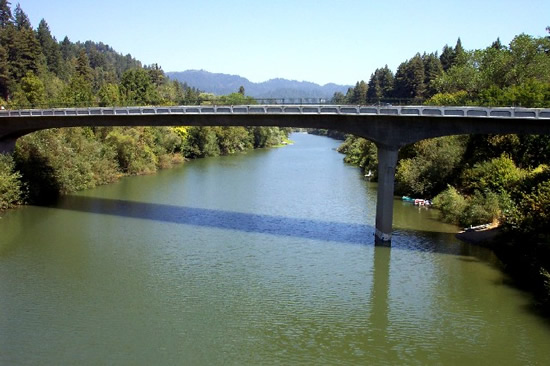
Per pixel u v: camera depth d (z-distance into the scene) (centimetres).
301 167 9325
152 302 2788
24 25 15712
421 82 12744
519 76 6762
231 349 2289
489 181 4553
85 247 3766
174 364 2153
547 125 3516
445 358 2238
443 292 2967
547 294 2825
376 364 2184
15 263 3391
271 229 4362
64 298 2819
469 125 3716
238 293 2931
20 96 8956
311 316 2650
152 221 4594
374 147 8019
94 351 2241
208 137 11419
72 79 9388
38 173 5619
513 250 3497
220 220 4678
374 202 5678
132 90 10519
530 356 2252
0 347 2255
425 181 5803
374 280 3150
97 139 7562
